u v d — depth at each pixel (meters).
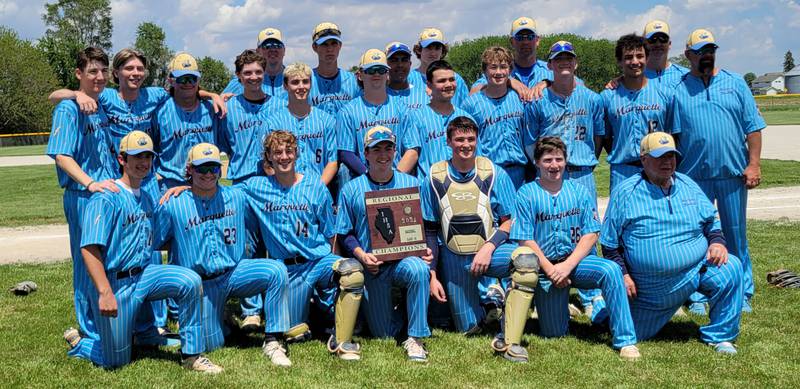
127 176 5.30
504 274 5.88
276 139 5.77
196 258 5.53
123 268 5.19
